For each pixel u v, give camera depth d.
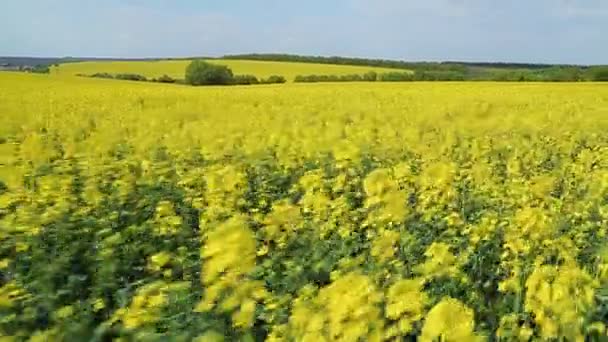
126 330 3.69
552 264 4.89
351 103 22.25
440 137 12.98
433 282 4.50
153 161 9.91
